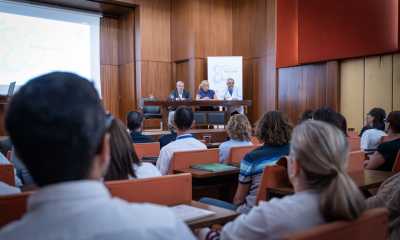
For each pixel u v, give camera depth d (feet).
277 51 30.48
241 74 31.81
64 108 1.98
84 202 2.04
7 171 6.57
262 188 6.70
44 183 2.06
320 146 3.42
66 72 2.20
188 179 5.28
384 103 24.75
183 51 33.68
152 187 4.90
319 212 3.29
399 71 23.89
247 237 3.50
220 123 21.27
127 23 34.35
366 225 3.22
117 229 2.03
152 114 26.94
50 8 31.37
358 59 26.07
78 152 2.02
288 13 29.66
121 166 5.00
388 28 23.80
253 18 32.50
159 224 2.19
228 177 10.28
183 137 10.46
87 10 33.42
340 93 27.12
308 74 28.73
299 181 3.60
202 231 4.47
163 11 34.35
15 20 29.96
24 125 1.95
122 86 35.22
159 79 34.17
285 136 7.50
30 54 30.63
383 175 7.94
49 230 1.95
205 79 33.27
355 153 8.92
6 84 29.71
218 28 33.86
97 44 33.83
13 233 1.97
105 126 2.19
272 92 30.91
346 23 25.98
